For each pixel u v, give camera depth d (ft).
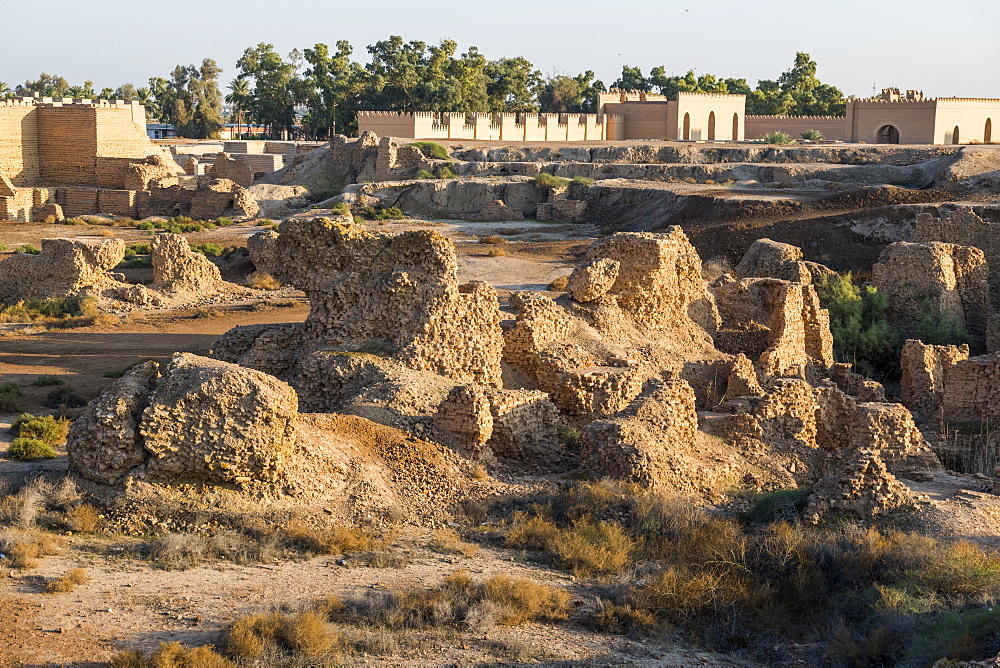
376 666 46.62
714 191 276.00
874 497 66.44
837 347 141.28
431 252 87.45
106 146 336.49
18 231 271.69
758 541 62.44
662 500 67.26
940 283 148.46
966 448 91.76
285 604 51.34
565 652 49.60
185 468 62.28
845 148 328.08
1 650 45.29
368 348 86.48
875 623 52.90
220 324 150.71
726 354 112.78
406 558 59.72
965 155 268.00
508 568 59.57
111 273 181.98
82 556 56.49
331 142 364.17
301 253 90.58
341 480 66.80
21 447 73.31
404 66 531.91
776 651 52.39
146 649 46.21
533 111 592.60
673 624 54.95
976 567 57.00
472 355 87.45
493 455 75.82
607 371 89.56
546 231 271.08
